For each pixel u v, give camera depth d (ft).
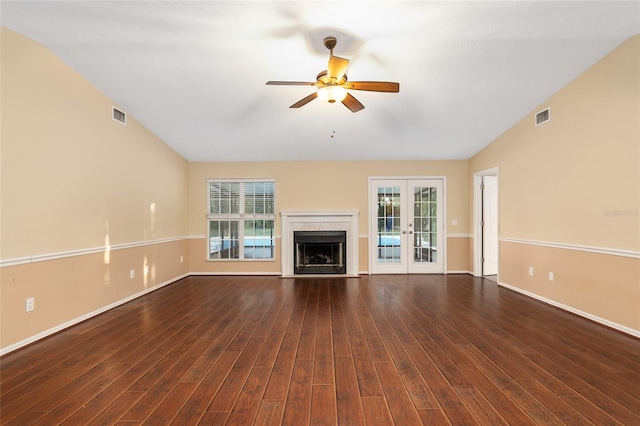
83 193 11.74
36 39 9.65
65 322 10.84
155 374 7.69
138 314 12.47
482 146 18.63
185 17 8.69
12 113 9.14
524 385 7.14
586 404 6.43
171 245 18.40
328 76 9.16
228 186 20.83
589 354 8.71
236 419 5.98
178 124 15.58
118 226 13.71
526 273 15.06
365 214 20.70
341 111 14.56
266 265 20.63
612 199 10.61
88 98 11.97
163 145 17.56
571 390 6.93
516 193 15.72
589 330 10.53
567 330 10.52
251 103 13.74
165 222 17.74
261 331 10.53
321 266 20.68
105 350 9.09
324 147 18.66
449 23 8.95
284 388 7.05
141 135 15.44
